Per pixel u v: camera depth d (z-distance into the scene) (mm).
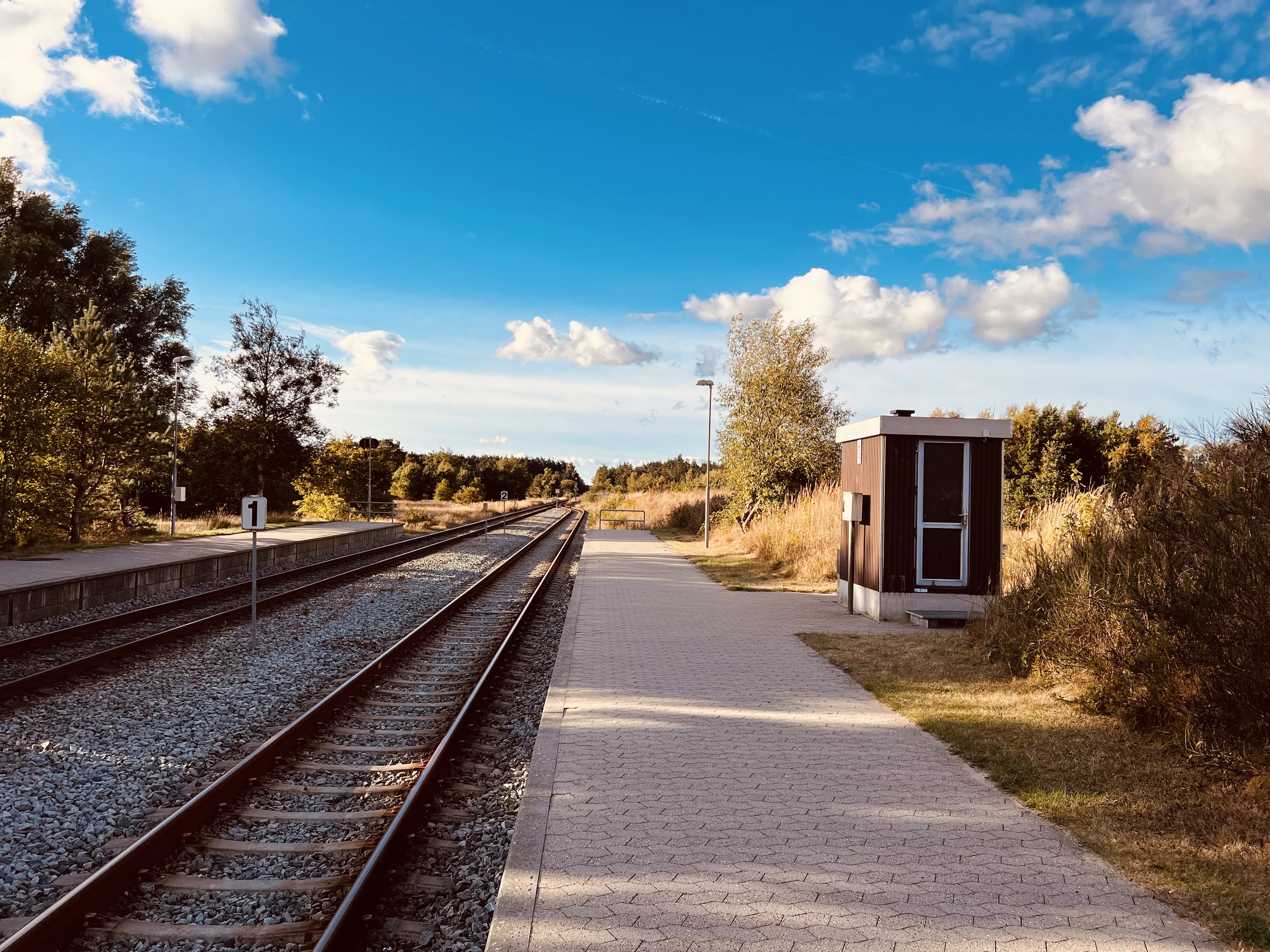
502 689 8570
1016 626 9211
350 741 6809
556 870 4031
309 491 38812
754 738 6340
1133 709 6555
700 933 3432
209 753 6363
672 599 14703
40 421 18969
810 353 27531
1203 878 3969
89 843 4734
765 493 27766
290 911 4012
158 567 15602
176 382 26312
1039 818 4766
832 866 4102
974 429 12102
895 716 6984
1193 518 6289
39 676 8203
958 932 3459
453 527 43812
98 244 37219
